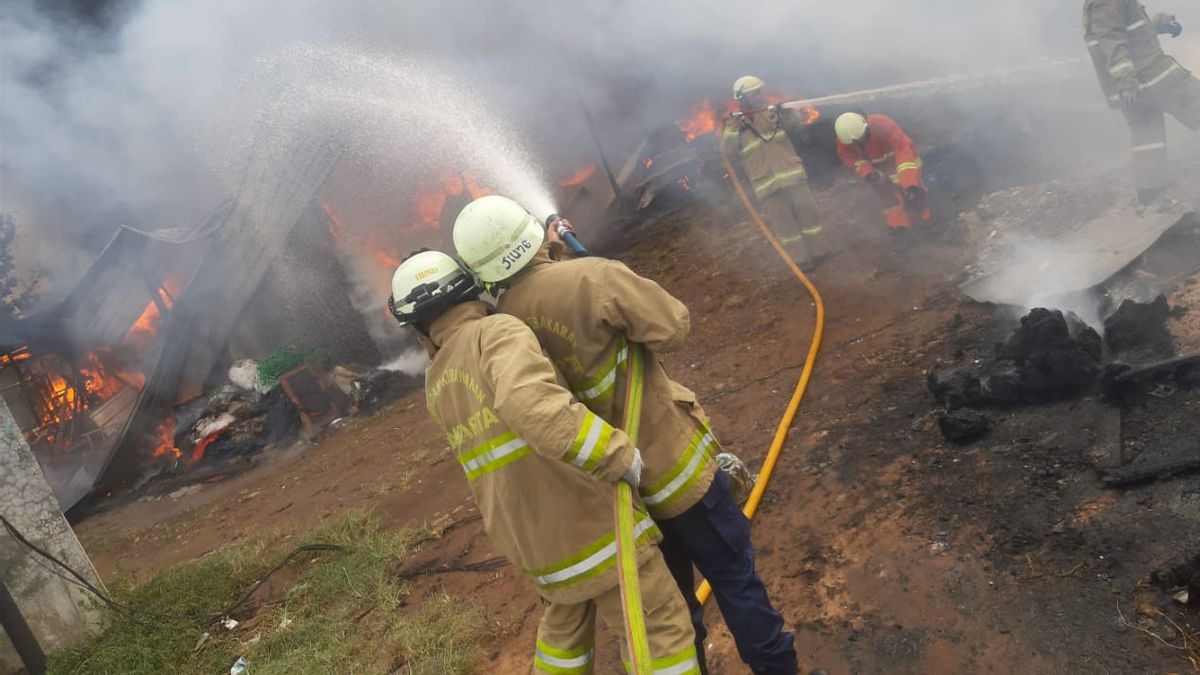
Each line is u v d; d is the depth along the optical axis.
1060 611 2.79
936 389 4.23
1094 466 3.35
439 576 4.55
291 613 4.61
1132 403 3.64
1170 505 3.00
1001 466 3.60
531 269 2.51
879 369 4.95
